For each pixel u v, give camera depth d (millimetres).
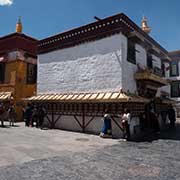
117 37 14414
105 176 6055
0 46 24109
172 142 11773
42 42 19438
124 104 13398
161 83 18531
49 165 7086
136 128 14562
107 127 13305
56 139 12297
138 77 15492
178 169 6766
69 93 16688
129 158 8117
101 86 14820
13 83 22219
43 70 19016
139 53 17016
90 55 15734
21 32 23297
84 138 12852
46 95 18219
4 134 13664
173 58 34469
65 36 17609
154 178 5914
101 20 15297
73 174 6199
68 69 17062
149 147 10305
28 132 14852
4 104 22688
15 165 7043
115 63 14312
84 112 15477
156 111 19297
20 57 22609
